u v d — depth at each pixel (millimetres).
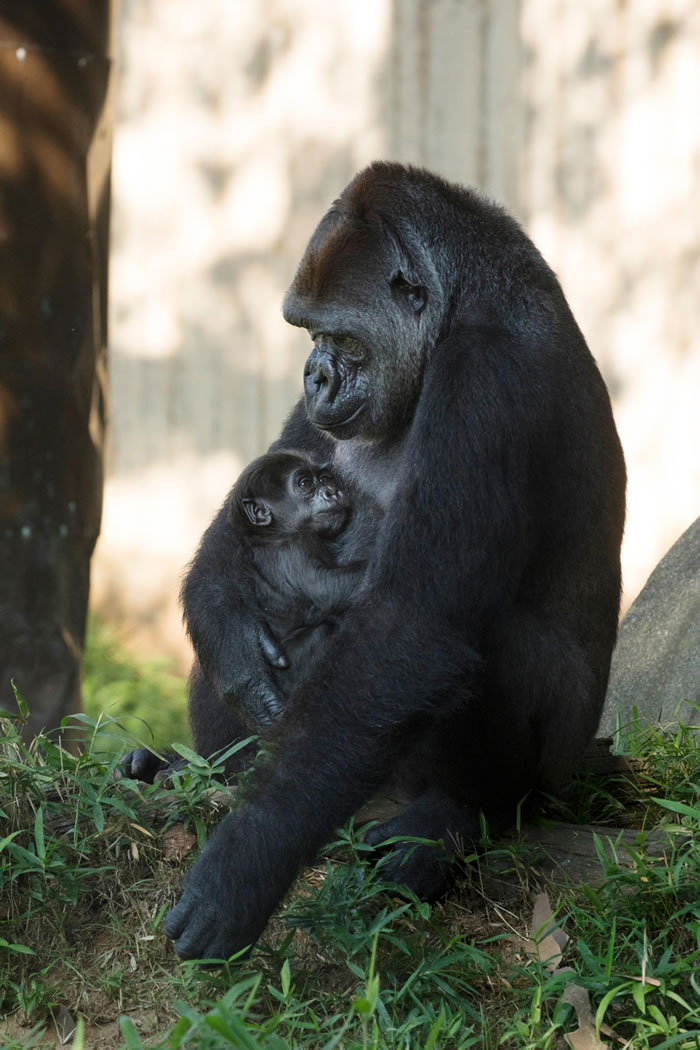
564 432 9320
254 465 10570
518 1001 7980
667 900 8570
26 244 13422
